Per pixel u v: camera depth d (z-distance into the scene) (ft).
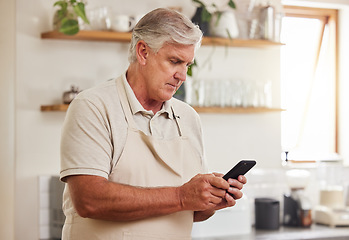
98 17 12.51
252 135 14.65
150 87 7.13
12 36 12.35
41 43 12.51
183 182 7.58
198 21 13.37
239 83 13.91
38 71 12.50
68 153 6.82
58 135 12.69
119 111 7.20
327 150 17.17
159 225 7.21
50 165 12.64
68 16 11.98
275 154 14.94
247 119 14.60
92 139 6.82
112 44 13.19
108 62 13.15
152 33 6.90
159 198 6.73
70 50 12.79
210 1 14.03
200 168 7.91
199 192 6.70
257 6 13.82
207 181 6.77
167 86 7.10
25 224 12.41
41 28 12.50
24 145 12.39
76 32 11.78
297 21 16.90
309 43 17.24
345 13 16.61
